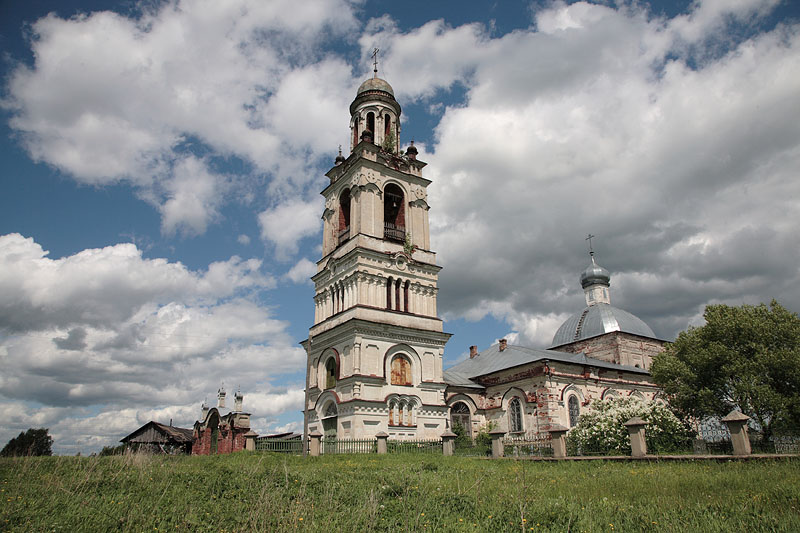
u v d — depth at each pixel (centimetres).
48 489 1625
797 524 1094
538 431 4838
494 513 1260
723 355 4184
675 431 3488
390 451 3747
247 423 5191
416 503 1317
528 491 1580
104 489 1659
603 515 1248
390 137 5572
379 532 1134
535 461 2856
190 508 1344
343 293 4841
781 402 3825
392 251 4928
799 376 3922
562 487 1739
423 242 5231
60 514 1317
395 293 4831
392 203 5497
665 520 1180
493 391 5450
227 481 1786
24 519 1255
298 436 5731
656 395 5891
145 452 2733
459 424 5122
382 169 5175
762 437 3941
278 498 1407
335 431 4438
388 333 4591
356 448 3869
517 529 1140
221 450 5288
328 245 5356
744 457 2234
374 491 1504
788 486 1504
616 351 7050
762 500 1346
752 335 4194
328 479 1842
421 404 4603
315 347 5016
